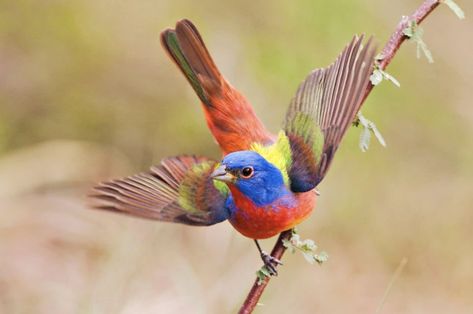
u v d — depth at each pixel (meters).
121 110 15.23
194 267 12.78
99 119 15.22
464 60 15.85
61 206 14.16
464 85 15.74
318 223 14.06
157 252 12.88
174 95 15.30
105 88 15.33
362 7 15.52
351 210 14.34
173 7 15.58
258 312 11.98
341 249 14.12
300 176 8.04
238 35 15.35
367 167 14.75
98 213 13.82
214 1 15.73
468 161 15.13
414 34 7.58
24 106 15.22
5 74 15.30
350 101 7.59
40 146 14.88
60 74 15.32
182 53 8.67
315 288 13.19
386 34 15.52
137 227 13.34
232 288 12.17
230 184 8.03
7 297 12.78
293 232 8.22
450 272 14.18
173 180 8.04
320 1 15.41
